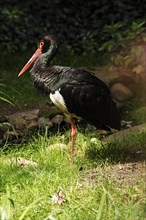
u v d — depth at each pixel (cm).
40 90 1188
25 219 943
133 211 922
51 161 1152
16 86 1619
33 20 2050
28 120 1402
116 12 2048
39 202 988
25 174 1089
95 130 1352
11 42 1967
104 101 1162
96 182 1070
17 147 1234
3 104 1524
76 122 1387
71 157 1132
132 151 1200
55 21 2059
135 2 2053
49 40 1203
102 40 1950
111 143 1214
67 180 1068
